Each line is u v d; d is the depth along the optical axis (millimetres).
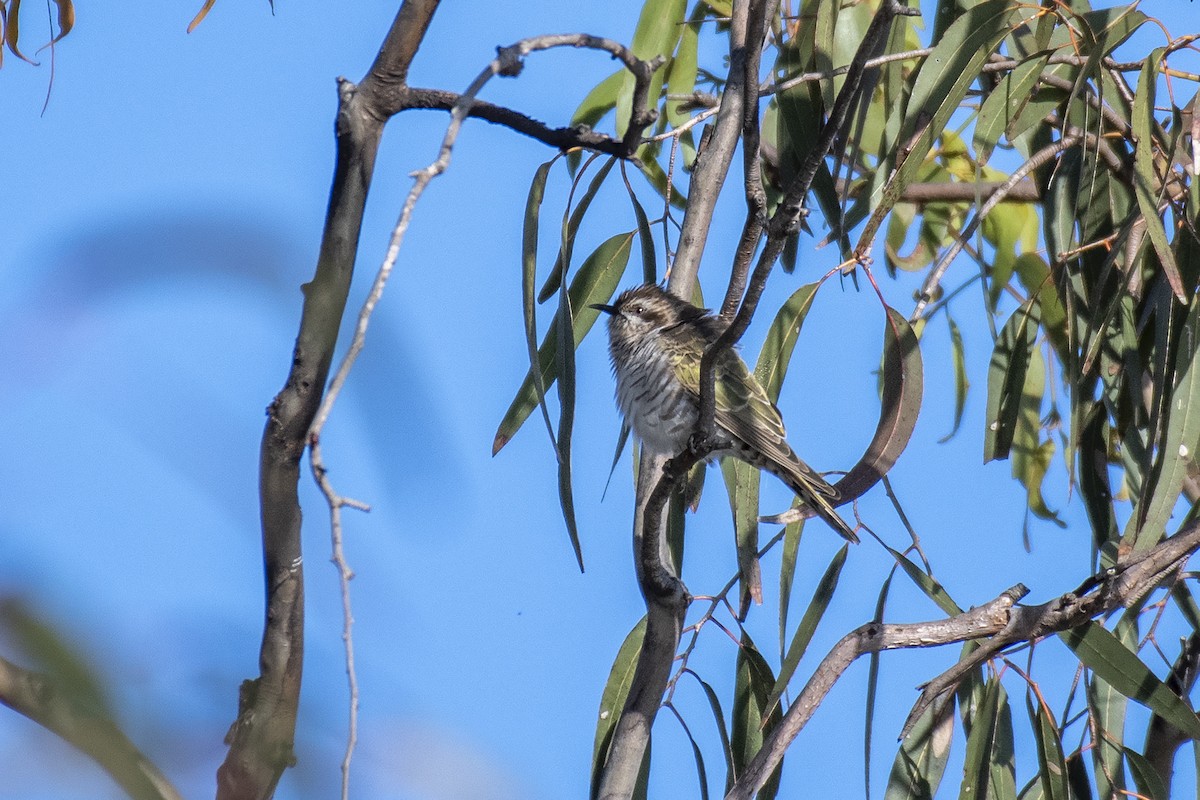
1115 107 11516
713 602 10797
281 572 6910
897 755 10344
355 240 7160
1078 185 11016
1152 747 11398
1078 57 10766
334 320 6977
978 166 10742
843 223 10914
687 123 11062
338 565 4305
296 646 6871
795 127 11172
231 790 4652
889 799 10188
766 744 8562
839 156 11016
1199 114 10375
